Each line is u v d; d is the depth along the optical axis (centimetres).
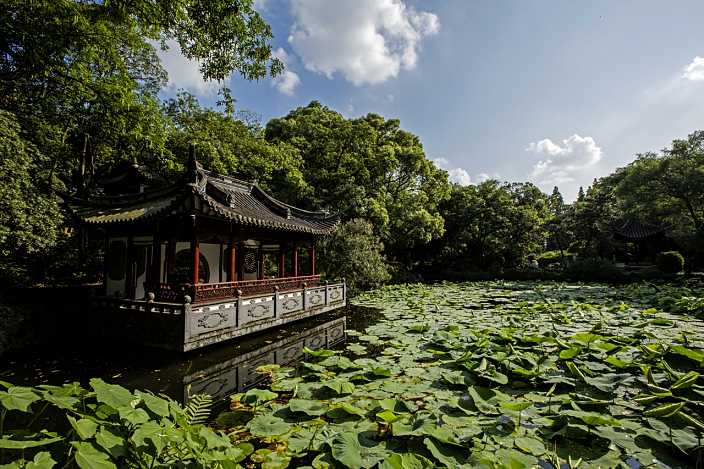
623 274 2708
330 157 2561
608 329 998
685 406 492
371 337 971
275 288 1142
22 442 221
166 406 337
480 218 3694
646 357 674
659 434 398
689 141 2381
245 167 2067
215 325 884
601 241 3550
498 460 353
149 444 274
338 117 2823
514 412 477
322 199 2483
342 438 385
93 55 1186
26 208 994
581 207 3778
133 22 972
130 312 904
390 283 2752
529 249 3719
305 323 1230
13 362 808
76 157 1769
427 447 364
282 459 385
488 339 862
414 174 3070
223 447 329
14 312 936
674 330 979
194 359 821
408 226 2962
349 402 526
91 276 1497
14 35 1130
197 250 974
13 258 1173
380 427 443
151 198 1186
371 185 2681
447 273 3491
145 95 1486
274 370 747
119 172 1420
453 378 584
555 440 407
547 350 772
